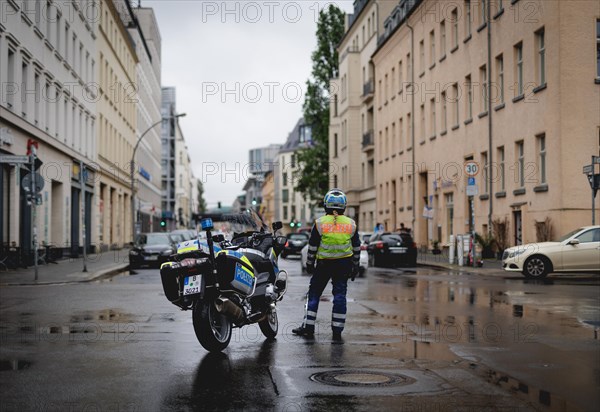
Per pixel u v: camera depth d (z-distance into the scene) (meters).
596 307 13.40
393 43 52.00
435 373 7.16
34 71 30.53
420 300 14.88
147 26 88.56
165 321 11.42
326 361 7.84
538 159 28.42
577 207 26.06
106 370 7.32
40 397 6.15
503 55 31.81
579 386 6.59
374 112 58.72
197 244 8.62
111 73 53.16
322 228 9.94
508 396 6.20
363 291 17.23
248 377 6.98
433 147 42.50
